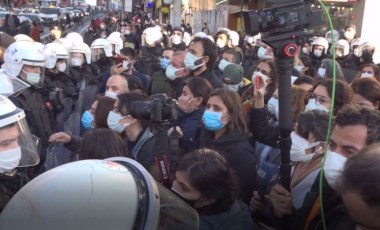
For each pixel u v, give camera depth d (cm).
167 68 468
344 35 1026
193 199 191
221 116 264
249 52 851
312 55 763
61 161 296
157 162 208
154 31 817
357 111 166
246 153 263
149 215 99
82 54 570
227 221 190
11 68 347
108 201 96
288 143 188
